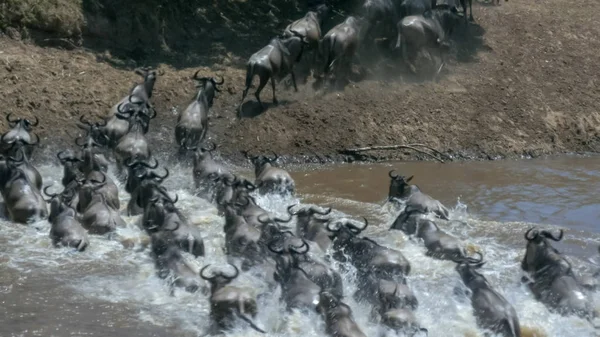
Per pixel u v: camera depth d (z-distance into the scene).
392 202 16.84
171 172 19.06
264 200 17.12
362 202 17.53
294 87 22.66
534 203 17.62
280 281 12.62
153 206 14.58
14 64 22.02
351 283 13.20
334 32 22.33
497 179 19.41
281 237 13.64
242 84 22.83
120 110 19.83
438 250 14.12
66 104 21.19
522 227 16.06
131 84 22.36
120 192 17.64
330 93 22.66
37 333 11.49
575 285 12.55
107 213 15.15
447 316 11.98
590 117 23.41
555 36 27.17
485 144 21.69
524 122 22.77
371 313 11.98
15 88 21.23
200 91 20.36
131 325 11.84
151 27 24.45
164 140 20.64
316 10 24.89
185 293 12.77
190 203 17.02
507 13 28.52
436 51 23.97
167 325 11.88
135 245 14.59
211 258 14.07
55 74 22.12
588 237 15.60
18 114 20.58
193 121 19.70
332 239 13.92
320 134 21.28
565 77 24.97
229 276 12.13
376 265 13.03
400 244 14.67
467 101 23.09
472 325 11.71
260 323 11.77
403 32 23.25
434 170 20.12
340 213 16.69
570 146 22.36
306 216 14.90
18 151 17.52
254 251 13.57
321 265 12.71
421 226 14.74
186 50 24.39
